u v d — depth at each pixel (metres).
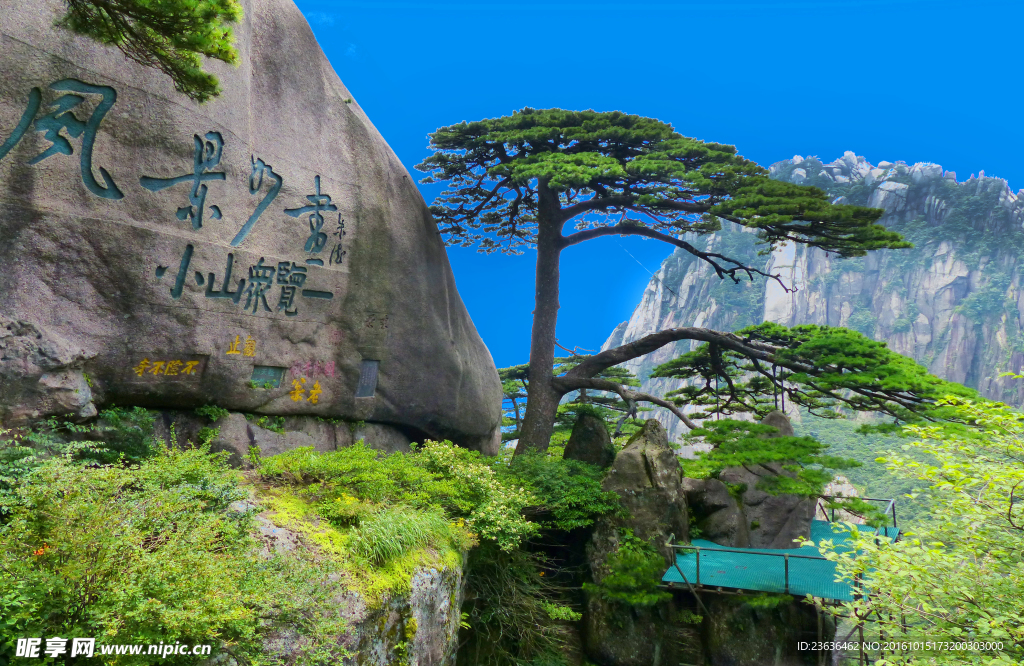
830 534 15.80
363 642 7.85
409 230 14.91
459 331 17.17
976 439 10.04
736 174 18.12
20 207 8.43
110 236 9.25
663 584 13.59
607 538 14.40
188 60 6.84
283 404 12.36
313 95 12.78
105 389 9.69
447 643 9.88
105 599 5.24
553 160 17.12
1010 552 8.22
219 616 5.54
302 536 8.48
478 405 17.53
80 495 5.72
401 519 9.57
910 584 8.01
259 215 11.37
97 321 9.33
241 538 7.06
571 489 14.73
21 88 8.24
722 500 15.60
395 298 14.49
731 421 16.64
